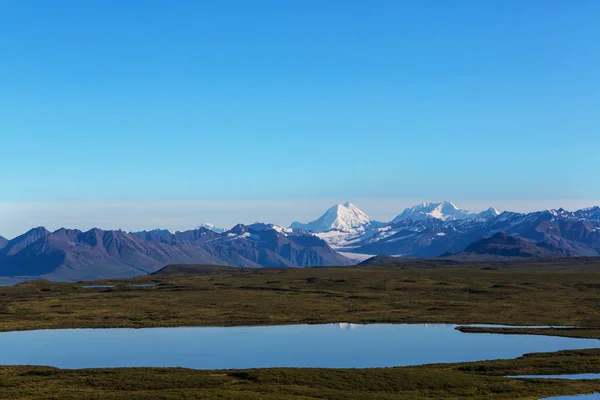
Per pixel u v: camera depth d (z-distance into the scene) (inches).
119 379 3973.9
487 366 4569.4
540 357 4874.5
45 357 5187.0
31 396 3540.8
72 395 3501.5
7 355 5290.4
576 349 5290.4
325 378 4060.0
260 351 5438.0
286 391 3727.9
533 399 3750.0
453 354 5251.0
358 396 3659.0
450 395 3794.3
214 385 3895.2
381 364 4859.7
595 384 4042.8
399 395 3740.2
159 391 3636.8
